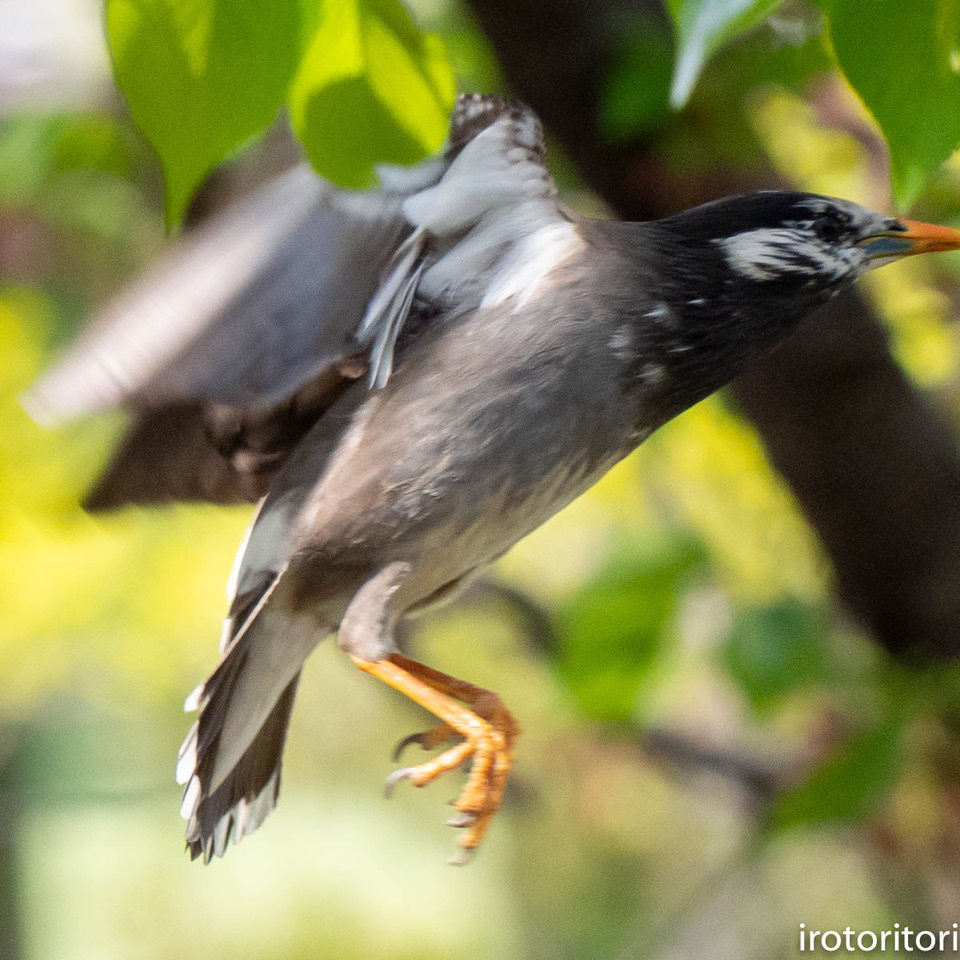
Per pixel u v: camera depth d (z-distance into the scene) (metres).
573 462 3.93
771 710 4.11
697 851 6.07
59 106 4.21
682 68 3.80
